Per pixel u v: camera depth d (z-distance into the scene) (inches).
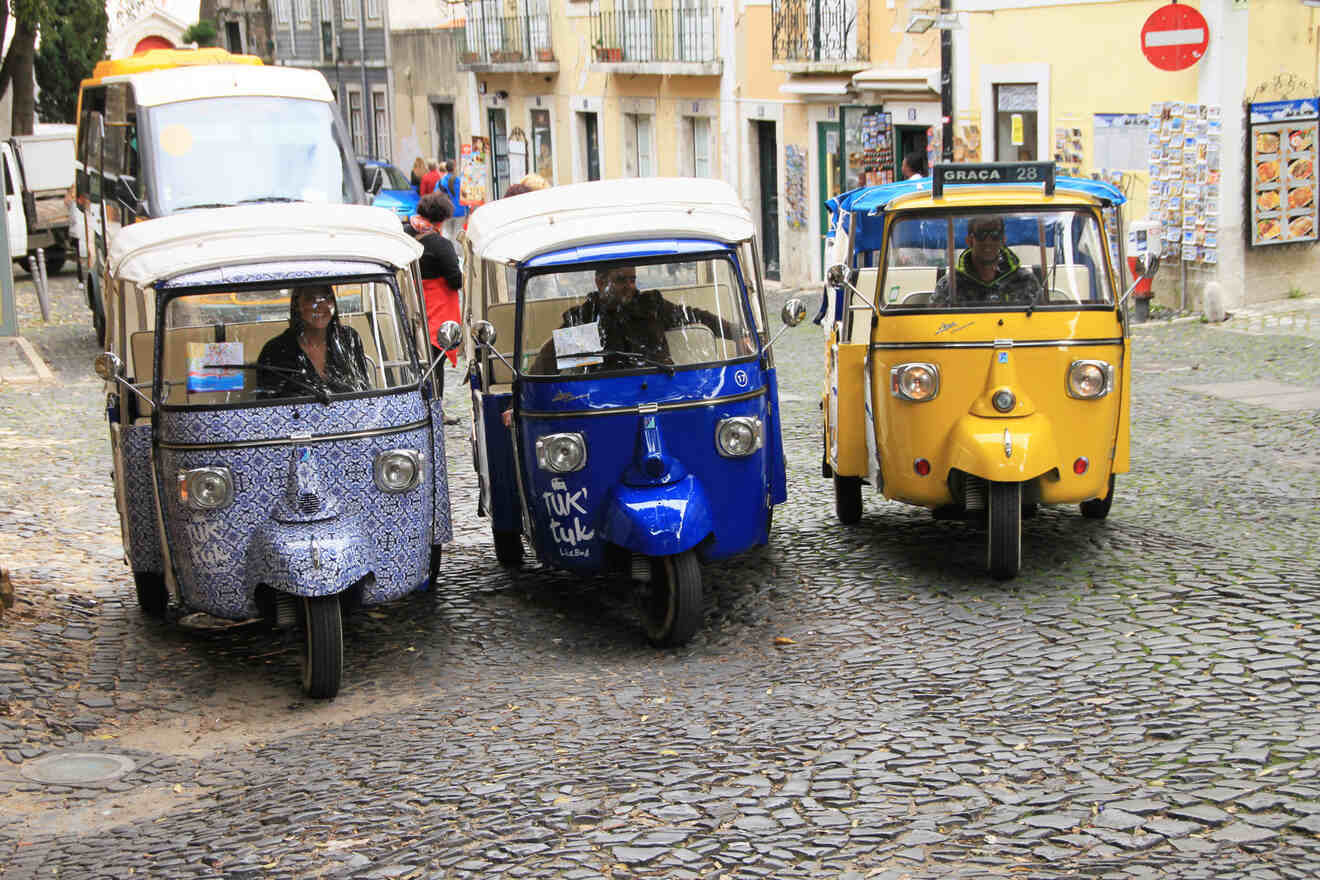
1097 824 218.1
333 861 226.4
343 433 317.1
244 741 290.8
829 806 233.3
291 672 329.1
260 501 314.7
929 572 366.0
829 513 433.7
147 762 281.6
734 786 244.2
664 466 333.7
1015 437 348.2
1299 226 800.3
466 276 391.9
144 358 335.3
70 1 1889.8
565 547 342.0
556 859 220.2
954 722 267.3
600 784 249.0
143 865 232.4
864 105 1067.9
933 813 227.3
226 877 224.5
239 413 313.7
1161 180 811.4
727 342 344.5
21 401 681.6
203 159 664.4
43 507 480.4
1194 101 792.3
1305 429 502.3
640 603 337.4
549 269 339.0
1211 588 332.8
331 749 280.7
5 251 864.3
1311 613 310.8
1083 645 303.1
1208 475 445.1
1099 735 254.5
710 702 290.0
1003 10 906.7
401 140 1900.8
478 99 1686.8
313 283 320.5
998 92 925.8
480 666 326.6
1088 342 357.4
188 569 319.6
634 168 1403.8
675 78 1306.6
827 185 1130.0
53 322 987.3
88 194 837.2
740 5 1202.6
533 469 342.6
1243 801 221.5
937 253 362.6
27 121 1459.2
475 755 269.1
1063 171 882.1
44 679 322.7
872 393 373.1
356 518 318.3
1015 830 218.5
